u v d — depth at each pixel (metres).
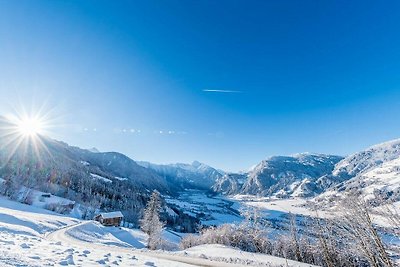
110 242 51.09
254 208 52.81
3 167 129.25
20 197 107.00
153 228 64.06
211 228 55.06
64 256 12.88
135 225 121.69
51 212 93.31
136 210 147.25
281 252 48.38
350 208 20.97
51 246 16.53
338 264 39.34
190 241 52.09
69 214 111.31
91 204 135.38
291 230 49.59
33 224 48.25
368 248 21.16
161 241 62.84
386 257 19.05
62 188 144.12
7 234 18.64
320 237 39.22
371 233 19.91
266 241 50.06
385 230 18.88
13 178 121.69
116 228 78.81
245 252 32.75
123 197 172.38
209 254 30.34
